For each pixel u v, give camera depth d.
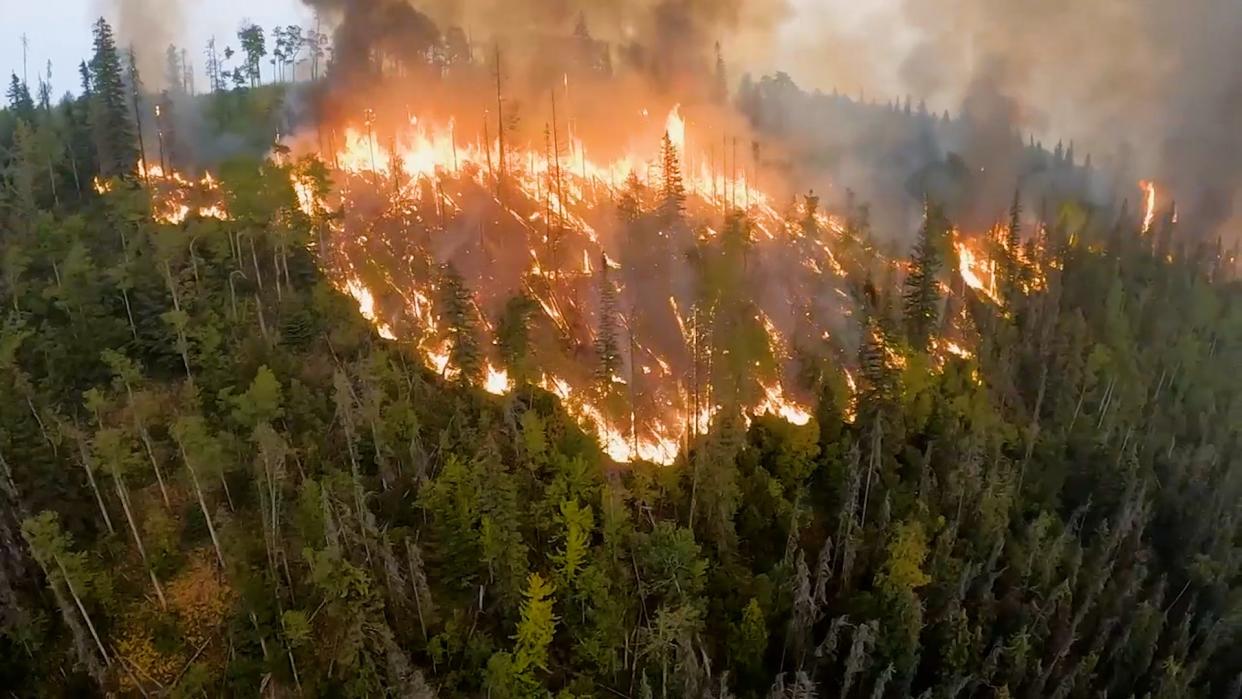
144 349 71.12
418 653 54.50
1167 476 85.88
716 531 65.06
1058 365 93.62
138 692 51.97
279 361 69.12
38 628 51.69
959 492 71.62
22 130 91.19
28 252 77.25
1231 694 69.44
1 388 58.84
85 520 58.44
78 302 69.06
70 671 51.78
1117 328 99.56
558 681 56.00
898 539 63.09
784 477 72.12
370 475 64.69
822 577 62.66
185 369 70.81
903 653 60.47
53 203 92.31
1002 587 70.69
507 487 55.69
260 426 56.16
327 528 52.06
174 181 103.69
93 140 98.38
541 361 77.94
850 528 65.50
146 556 55.72
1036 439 83.25
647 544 58.69
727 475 65.44
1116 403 89.69
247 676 51.56
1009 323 101.50
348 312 79.12
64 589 52.50
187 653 53.78
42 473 57.12
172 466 62.69
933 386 82.56
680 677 54.44
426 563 59.00
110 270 71.44
